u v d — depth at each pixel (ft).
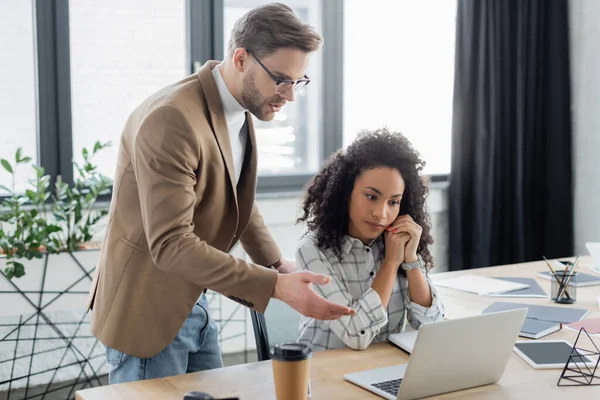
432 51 13.41
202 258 4.71
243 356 11.48
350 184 5.78
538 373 4.97
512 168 13.41
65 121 10.36
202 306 5.83
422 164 6.12
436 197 13.14
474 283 7.79
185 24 11.23
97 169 10.80
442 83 13.53
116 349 5.31
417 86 13.35
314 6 12.30
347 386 4.68
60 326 10.26
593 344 5.57
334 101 12.48
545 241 13.87
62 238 9.98
